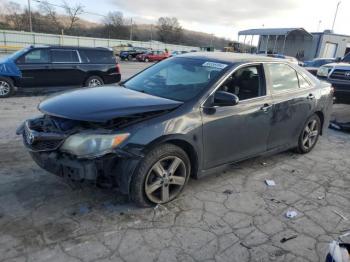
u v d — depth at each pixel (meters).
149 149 3.44
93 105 3.52
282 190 4.39
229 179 4.61
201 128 3.81
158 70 4.73
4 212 3.48
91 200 3.80
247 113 4.30
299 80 5.31
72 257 2.91
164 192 3.73
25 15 75.69
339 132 7.60
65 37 54.00
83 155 3.23
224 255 3.05
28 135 3.59
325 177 4.91
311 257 3.10
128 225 3.39
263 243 3.26
